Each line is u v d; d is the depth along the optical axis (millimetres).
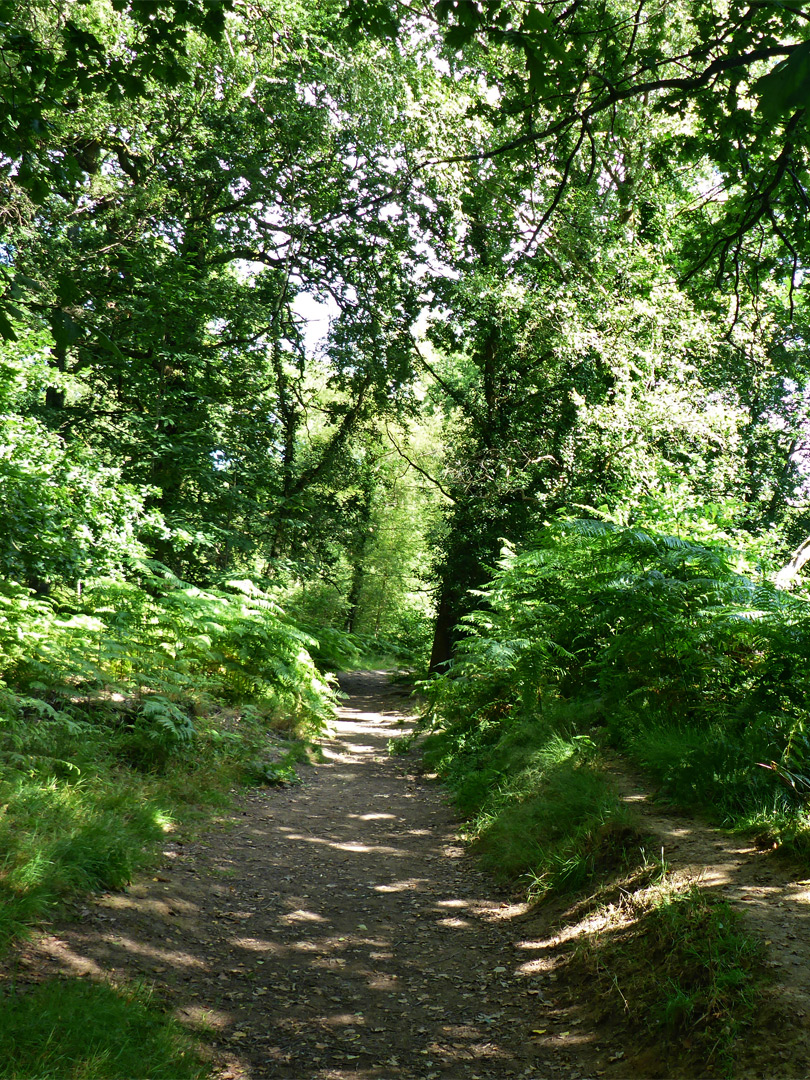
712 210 13750
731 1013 2959
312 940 4477
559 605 8992
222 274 19000
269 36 15398
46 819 4793
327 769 9578
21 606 7727
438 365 23469
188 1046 3146
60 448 10180
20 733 5926
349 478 23484
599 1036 3309
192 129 16172
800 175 6473
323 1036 3436
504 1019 3590
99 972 3594
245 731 9375
